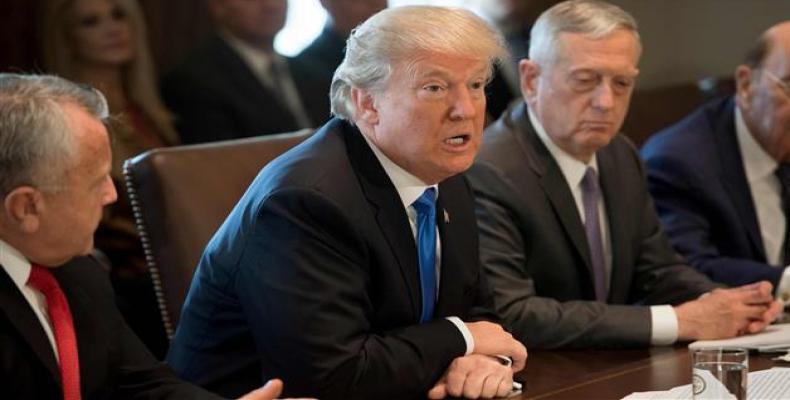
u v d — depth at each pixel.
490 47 3.18
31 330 2.80
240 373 3.29
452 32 3.14
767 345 3.51
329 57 6.85
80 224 2.81
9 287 2.80
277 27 6.64
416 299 3.29
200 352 3.33
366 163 3.27
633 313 3.69
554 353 3.65
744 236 4.88
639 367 3.32
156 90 6.51
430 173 3.26
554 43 3.98
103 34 6.36
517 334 3.77
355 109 3.29
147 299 5.72
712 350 2.68
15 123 2.70
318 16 7.11
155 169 3.69
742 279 4.62
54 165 2.73
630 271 4.24
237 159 3.84
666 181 4.95
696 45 8.59
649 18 8.55
